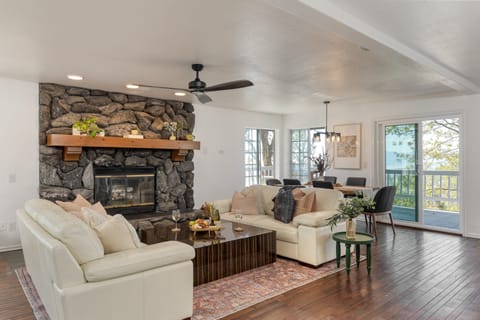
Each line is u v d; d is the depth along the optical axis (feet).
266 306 9.27
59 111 15.87
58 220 7.38
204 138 22.11
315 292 10.20
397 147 21.01
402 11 7.85
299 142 26.61
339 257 12.42
